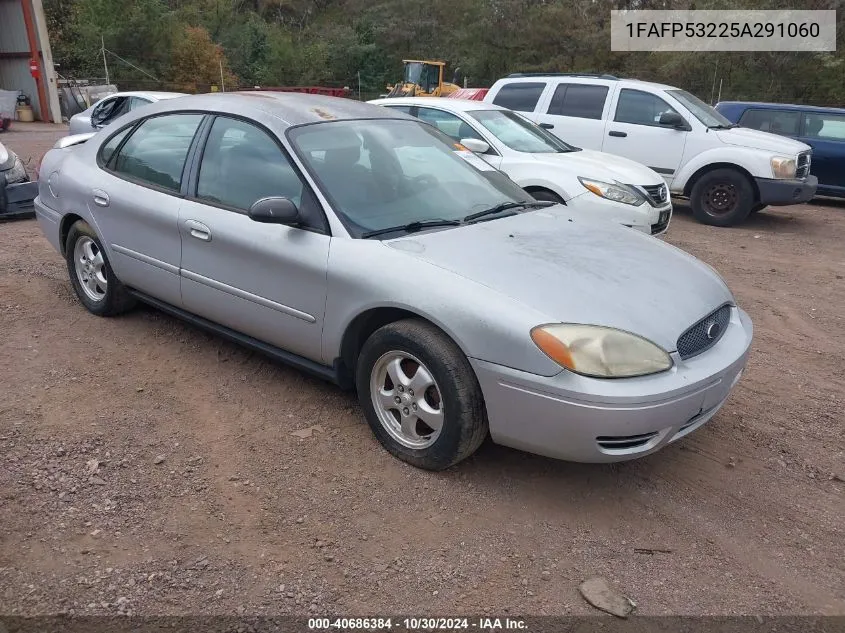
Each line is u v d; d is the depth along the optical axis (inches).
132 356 182.5
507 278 127.3
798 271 309.4
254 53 1868.8
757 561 117.0
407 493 130.1
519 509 127.0
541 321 118.0
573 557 115.6
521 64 1814.7
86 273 206.5
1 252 275.3
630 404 113.9
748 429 160.6
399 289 129.6
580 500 130.6
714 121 419.2
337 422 153.6
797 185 386.6
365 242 138.7
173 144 177.9
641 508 129.3
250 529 119.1
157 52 1418.6
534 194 305.6
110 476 131.5
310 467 137.1
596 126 425.7
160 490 128.3
